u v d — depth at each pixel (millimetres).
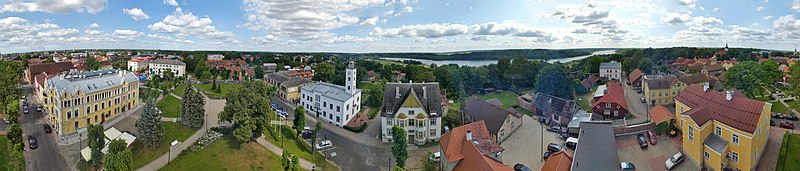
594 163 58844
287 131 94000
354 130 99188
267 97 112438
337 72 188500
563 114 102312
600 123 74812
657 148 74438
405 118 89062
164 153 72938
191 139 78688
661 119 81375
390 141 91250
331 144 87375
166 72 181625
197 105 84375
